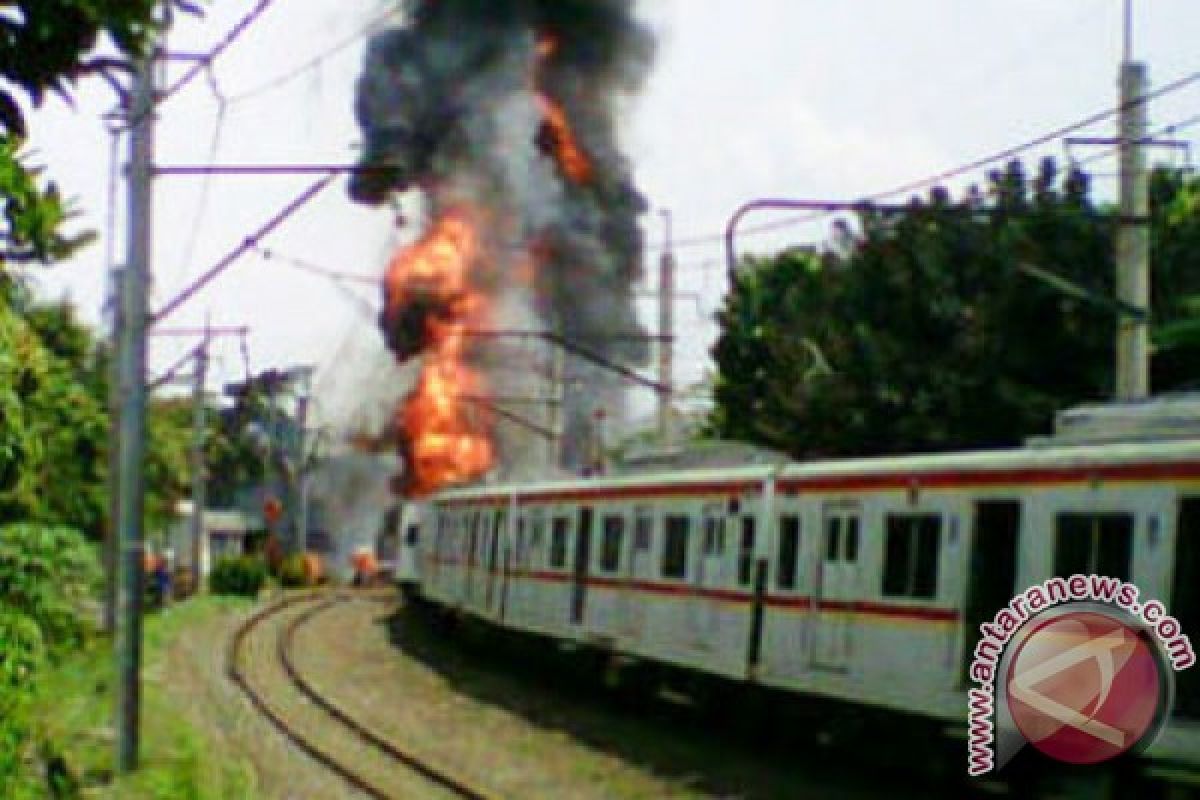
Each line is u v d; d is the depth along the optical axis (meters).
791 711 26.00
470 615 44.53
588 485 34.97
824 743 25.33
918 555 22.17
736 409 43.47
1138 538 18.27
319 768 25.94
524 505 39.47
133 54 8.78
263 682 38.12
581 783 24.42
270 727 30.59
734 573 27.28
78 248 9.45
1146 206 23.33
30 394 10.52
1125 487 18.53
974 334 34.47
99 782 22.42
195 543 63.12
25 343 10.42
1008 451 21.19
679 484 29.95
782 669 25.36
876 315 36.72
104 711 27.95
